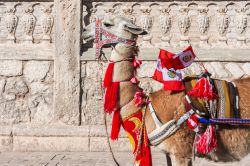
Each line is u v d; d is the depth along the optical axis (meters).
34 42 13.18
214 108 6.47
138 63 6.86
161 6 13.08
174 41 13.09
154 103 6.72
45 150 12.75
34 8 13.17
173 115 6.57
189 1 13.02
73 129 12.72
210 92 6.43
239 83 6.82
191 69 12.83
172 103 6.62
